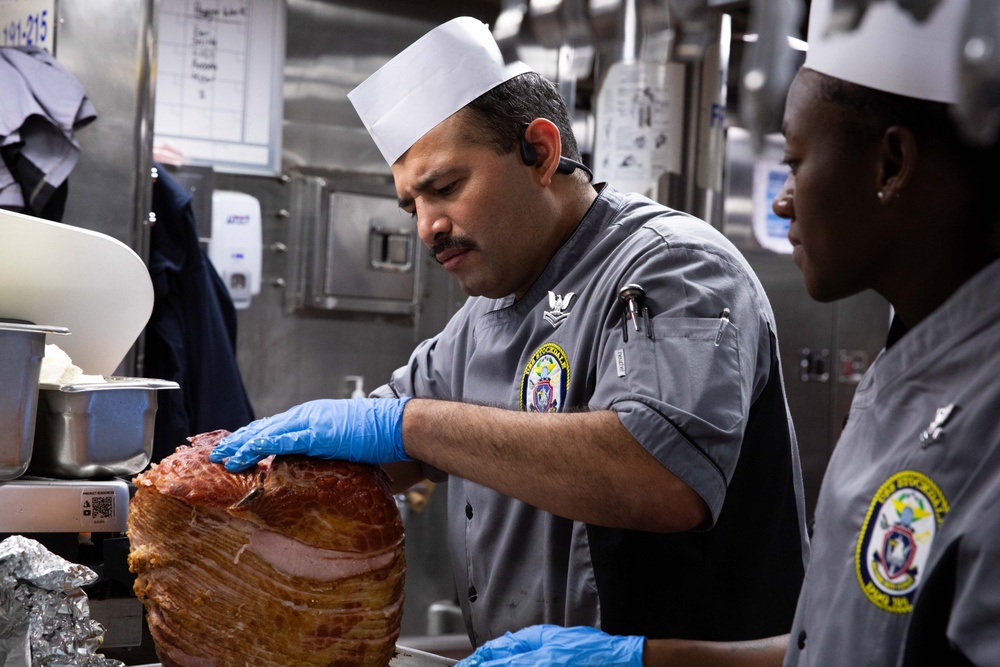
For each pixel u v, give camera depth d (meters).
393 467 1.88
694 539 1.60
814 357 4.59
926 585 0.85
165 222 3.03
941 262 0.95
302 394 4.07
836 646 0.98
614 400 1.46
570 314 1.70
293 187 4.04
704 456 1.41
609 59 2.89
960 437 0.90
